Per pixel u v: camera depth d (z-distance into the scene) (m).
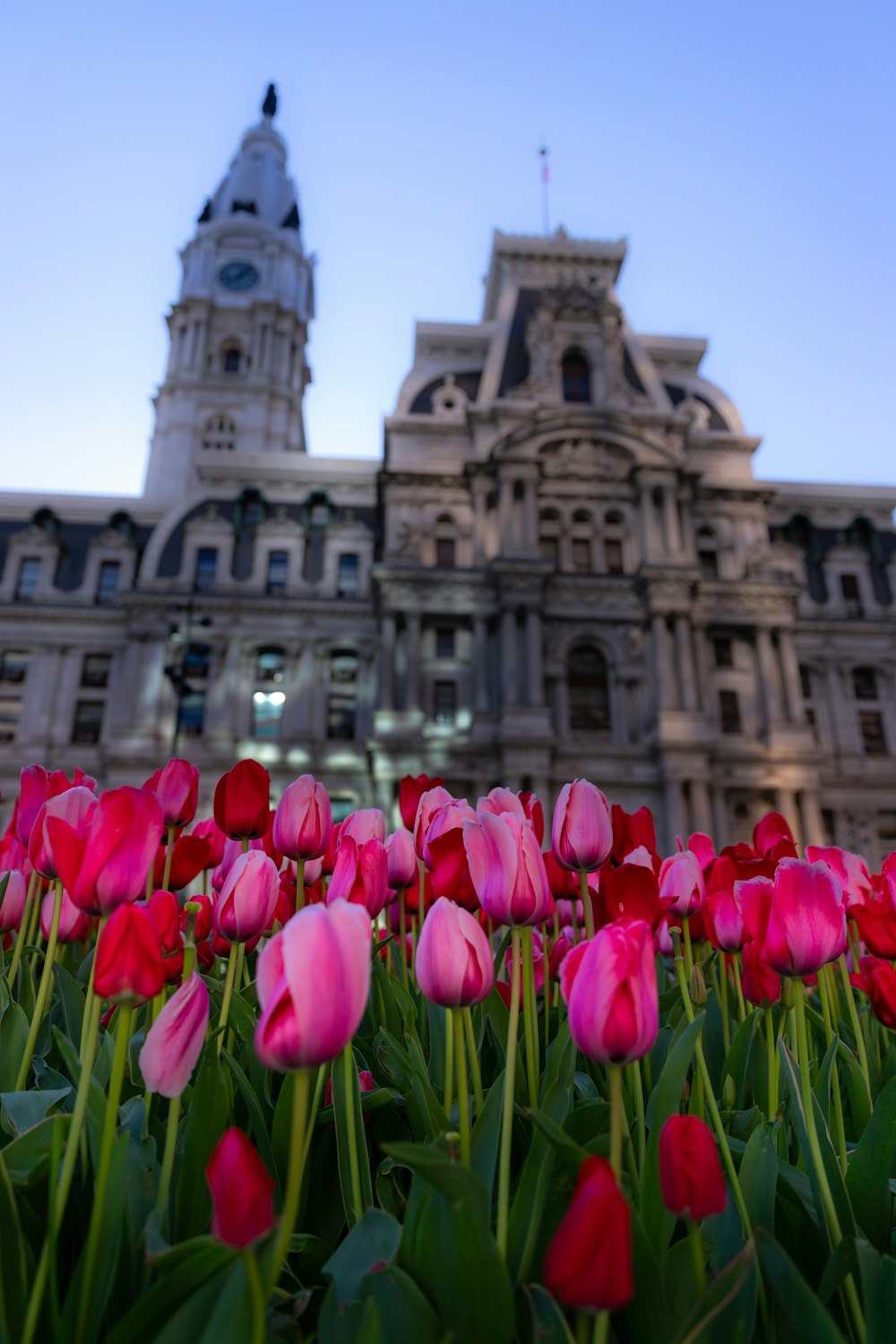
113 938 2.17
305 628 49.91
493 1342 2.00
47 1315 2.09
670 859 3.98
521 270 58.91
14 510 57.38
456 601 47.19
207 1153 2.53
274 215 126.44
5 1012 3.32
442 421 52.47
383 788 43.19
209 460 56.41
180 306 109.69
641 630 47.44
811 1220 2.76
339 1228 2.96
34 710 49.44
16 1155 2.48
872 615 53.75
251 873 3.12
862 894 4.68
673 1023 4.20
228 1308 1.83
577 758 44.06
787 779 45.41
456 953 2.40
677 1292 2.32
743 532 52.44
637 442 50.50
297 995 1.84
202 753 46.56
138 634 48.94
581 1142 2.83
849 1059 3.49
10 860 4.18
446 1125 2.73
